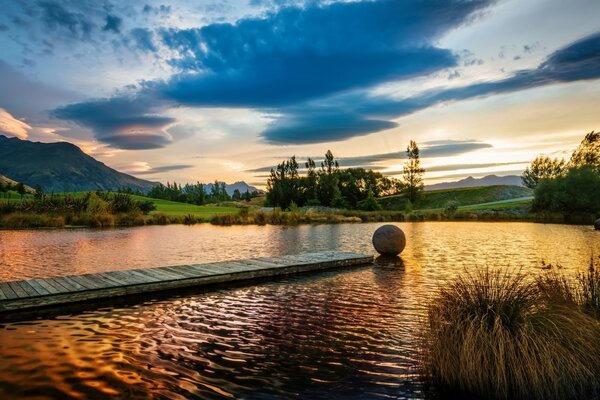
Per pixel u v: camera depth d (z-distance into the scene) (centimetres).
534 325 598
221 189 16650
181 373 644
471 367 566
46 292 1071
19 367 657
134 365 672
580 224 5081
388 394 579
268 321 940
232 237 3192
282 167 11094
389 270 1673
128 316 978
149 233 3425
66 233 3272
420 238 3241
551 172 10488
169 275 1341
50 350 738
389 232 2114
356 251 2353
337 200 10150
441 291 743
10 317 960
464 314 635
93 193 5422
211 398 562
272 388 596
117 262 1833
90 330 862
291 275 1548
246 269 1473
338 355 727
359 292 1252
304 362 694
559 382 549
